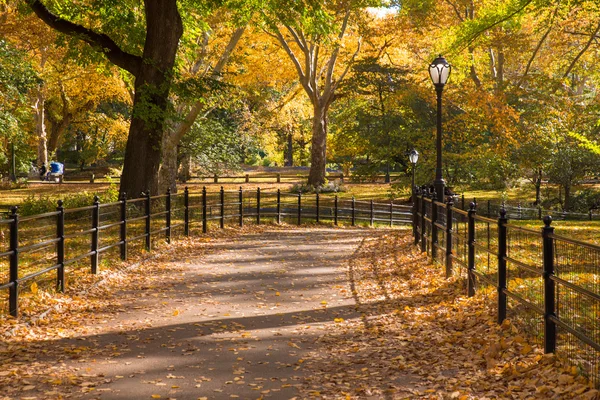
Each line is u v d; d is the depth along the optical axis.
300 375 6.53
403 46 48.12
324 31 25.36
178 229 20.44
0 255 8.18
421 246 15.70
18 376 6.25
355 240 20.86
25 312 8.92
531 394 5.59
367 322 8.94
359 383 6.22
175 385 6.15
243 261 15.41
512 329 7.52
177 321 9.05
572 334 6.25
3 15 29.28
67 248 14.39
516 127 33.72
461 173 42.16
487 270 9.78
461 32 21.55
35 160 65.56
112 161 83.62
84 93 52.12
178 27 23.00
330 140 62.00
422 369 6.62
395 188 43.78
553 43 41.16
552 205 40.91
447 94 40.09
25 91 30.36
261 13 27.53
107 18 25.50
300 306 10.19
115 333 8.29
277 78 49.22
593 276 6.04
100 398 5.76
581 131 37.53
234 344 7.78
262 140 58.59
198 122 47.28
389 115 45.28
